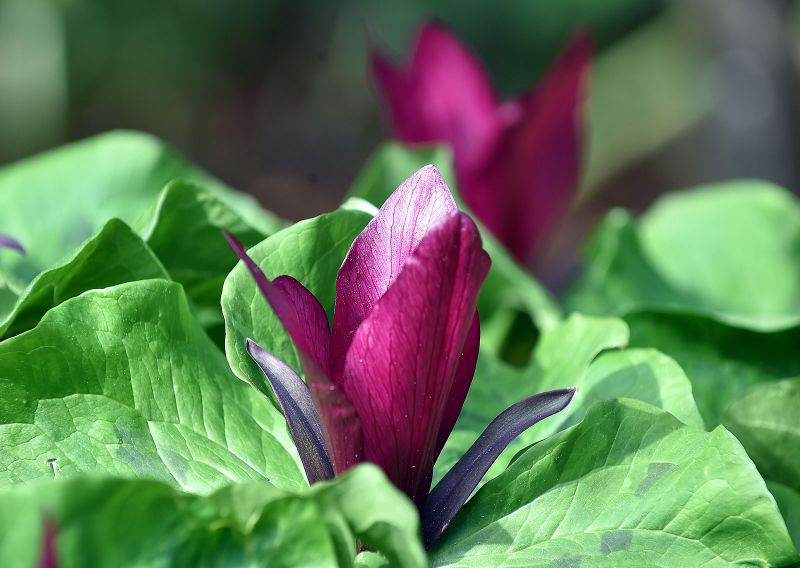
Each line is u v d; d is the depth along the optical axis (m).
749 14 1.93
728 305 0.82
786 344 0.68
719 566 0.56
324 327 0.56
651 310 0.68
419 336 0.54
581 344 0.63
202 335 0.61
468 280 0.54
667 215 0.86
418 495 0.56
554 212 0.83
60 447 0.57
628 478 0.57
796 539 0.62
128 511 0.52
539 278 0.86
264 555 0.53
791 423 0.63
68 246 0.72
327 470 0.56
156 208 0.64
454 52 0.81
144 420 0.58
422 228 0.56
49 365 0.57
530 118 0.81
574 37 0.80
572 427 0.58
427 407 0.55
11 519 0.51
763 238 0.84
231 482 0.58
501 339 0.79
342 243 0.61
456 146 0.81
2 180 0.73
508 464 0.60
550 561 0.56
